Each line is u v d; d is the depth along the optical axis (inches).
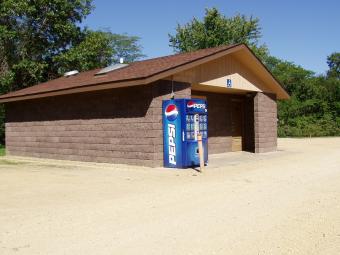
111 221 249.3
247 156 648.4
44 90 620.1
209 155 670.5
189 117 490.9
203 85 583.2
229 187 360.8
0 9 1011.9
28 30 1072.2
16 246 205.2
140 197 320.5
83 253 193.9
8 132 730.8
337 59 2652.6
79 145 593.0
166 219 252.4
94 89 529.0
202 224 240.7
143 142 506.9
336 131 1434.5
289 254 189.8
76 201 309.1
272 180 396.5
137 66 586.6
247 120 761.0
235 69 641.0
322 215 258.7
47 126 647.8
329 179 399.5
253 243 205.6
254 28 1700.3
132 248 199.9
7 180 420.2
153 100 495.5
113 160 544.4
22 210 281.0
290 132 1430.9
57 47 1135.6
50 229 233.8
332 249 196.2
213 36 1612.9
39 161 617.3
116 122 538.6
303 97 1571.1
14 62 1064.2
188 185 374.6
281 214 262.1
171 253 192.4
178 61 535.2
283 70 1793.8
